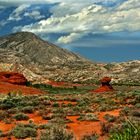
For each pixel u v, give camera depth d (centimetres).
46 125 2598
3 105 4184
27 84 11900
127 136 1052
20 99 4997
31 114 3572
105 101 4497
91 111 3559
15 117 3194
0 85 9700
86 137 1978
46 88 12012
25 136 2288
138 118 2503
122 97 4791
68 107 4066
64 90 11944
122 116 2780
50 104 4528
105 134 2116
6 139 2269
